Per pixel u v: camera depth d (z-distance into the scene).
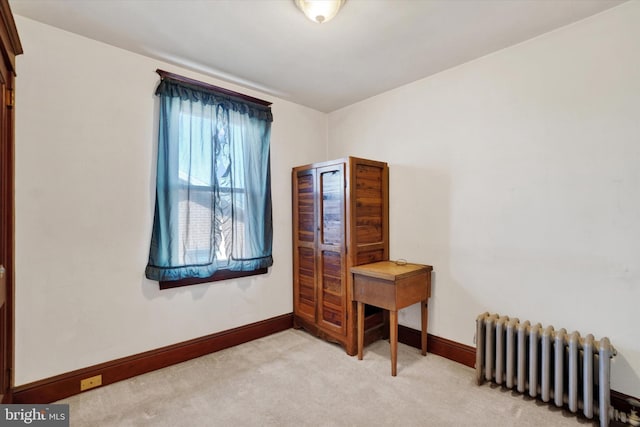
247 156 2.86
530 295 2.12
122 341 2.23
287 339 2.96
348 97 3.18
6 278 1.69
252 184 2.88
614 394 1.79
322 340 2.94
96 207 2.13
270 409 1.88
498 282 2.28
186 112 2.49
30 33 1.89
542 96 2.06
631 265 1.75
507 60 2.22
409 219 2.84
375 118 3.14
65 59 2.01
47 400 1.92
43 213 1.93
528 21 1.91
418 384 2.16
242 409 1.88
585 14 1.85
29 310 1.89
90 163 2.11
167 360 2.41
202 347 2.60
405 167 2.87
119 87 2.22
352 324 2.61
